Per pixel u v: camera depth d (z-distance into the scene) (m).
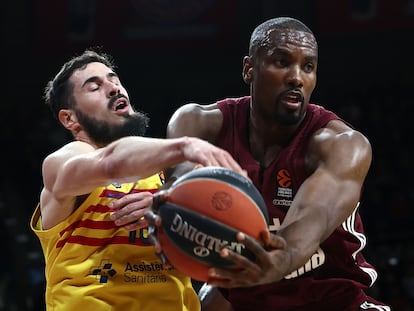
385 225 10.09
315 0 14.73
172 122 3.27
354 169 2.89
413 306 7.62
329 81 14.74
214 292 3.44
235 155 3.18
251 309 3.23
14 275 8.91
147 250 3.35
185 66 15.10
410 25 14.62
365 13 14.73
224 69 15.00
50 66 15.01
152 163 2.70
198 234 2.42
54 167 3.26
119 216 3.21
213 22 15.04
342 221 2.79
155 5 15.04
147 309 3.32
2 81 14.89
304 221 2.68
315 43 2.99
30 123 13.38
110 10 14.99
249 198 2.49
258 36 3.02
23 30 14.96
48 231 3.35
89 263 3.33
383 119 13.08
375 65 14.70
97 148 3.63
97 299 3.29
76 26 15.05
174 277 3.39
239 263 2.40
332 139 3.00
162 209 2.51
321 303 3.22
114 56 15.08
